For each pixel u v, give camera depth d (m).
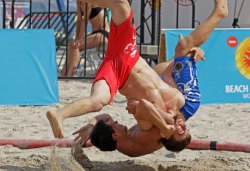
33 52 23.19
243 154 16.20
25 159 14.92
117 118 20.66
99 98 12.91
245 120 20.88
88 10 29.45
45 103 23.03
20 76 22.95
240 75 24.16
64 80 29.05
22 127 19.09
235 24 32.31
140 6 32.75
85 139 13.87
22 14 36.22
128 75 13.68
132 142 13.84
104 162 15.03
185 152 16.31
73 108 12.54
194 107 14.20
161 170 14.28
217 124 20.16
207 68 23.88
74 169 13.70
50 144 16.48
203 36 14.66
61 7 36.41
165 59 23.86
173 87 14.18
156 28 32.28
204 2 32.44
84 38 29.31
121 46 13.65
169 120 13.22
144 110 13.08
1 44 22.89
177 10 29.92
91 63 32.12
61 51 38.00
